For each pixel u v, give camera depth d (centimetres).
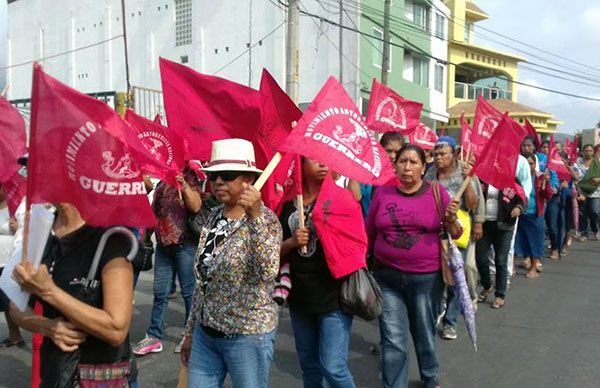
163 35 2741
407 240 433
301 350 386
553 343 598
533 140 895
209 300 320
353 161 384
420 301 438
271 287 323
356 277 367
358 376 511
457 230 434
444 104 2972
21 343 576
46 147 225
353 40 2116
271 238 313
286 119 462
